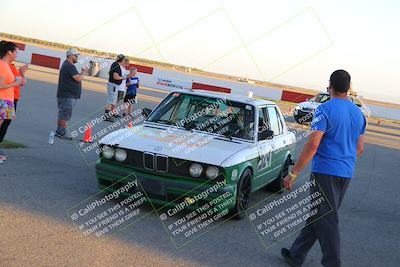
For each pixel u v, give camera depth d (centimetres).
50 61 2605
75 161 744
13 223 446
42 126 1010
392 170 1111
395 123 2973
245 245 483
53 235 435
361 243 543
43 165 681
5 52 609
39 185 577
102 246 428
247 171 566
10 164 652
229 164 519
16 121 1025
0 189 534
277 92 2348
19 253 385
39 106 1297
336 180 405
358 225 616
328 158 405
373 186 893
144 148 537
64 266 374
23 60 2664
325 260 411
